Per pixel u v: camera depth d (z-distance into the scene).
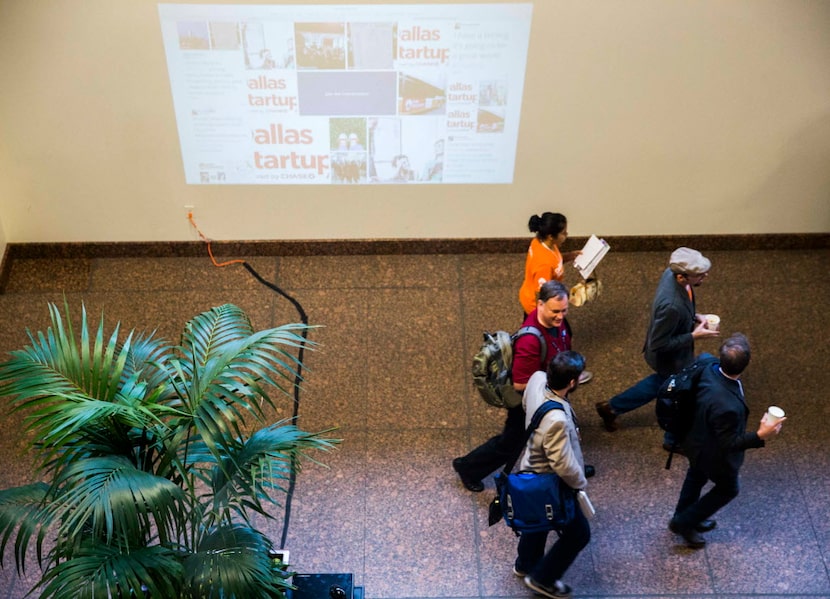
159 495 3.28
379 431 6.02
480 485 5.65
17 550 3.46
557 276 5.79
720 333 6.76
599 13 6.01
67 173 6.68
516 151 6.71
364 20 6.00
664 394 4.80
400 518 5.52
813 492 5.68
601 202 7.07
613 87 6.39
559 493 4.53
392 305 6.90
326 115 6.46
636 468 5.83
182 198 6.89
